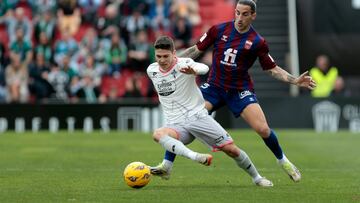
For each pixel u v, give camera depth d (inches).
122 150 2175.2
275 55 3531.0
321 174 1596.9
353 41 3442.4
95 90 3218.5
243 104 1375.5
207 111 1342.3
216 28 1396.4
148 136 2706.7
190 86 1283.2
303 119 3068.4
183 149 1230.9
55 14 3395.7
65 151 2148.1
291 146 2330.2
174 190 1277.1
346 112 3065.9
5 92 3265.3
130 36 3307.1
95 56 3275.1
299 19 3444.9
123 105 3073.3
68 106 3075.8
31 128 3078.2
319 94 3316.9
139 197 1186.6
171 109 1294.3
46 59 3260.3
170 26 3346.5
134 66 3272.6
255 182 1353.3
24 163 1814.7
